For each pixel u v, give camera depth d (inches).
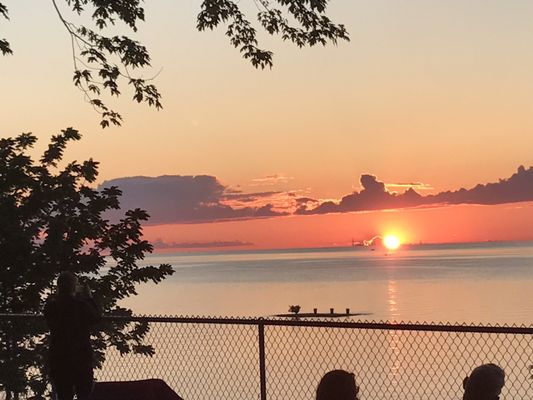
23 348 621.3
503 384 235.9
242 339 1509.6
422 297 5319.9
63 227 678.5
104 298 667.4
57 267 681.0
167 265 711.7
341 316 4008.4
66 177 689.0
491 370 235.8
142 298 6043.3
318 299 5580.7
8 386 604.1
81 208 697.0
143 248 701.9
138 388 369.7
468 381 237.3
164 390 371.6
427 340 1678.2
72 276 406.0
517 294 5162.4
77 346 397.7
